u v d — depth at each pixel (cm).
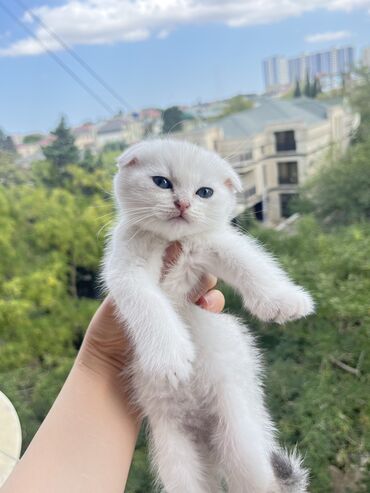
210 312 23
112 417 21
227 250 22
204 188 22
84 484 18
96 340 22
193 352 20
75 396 21
